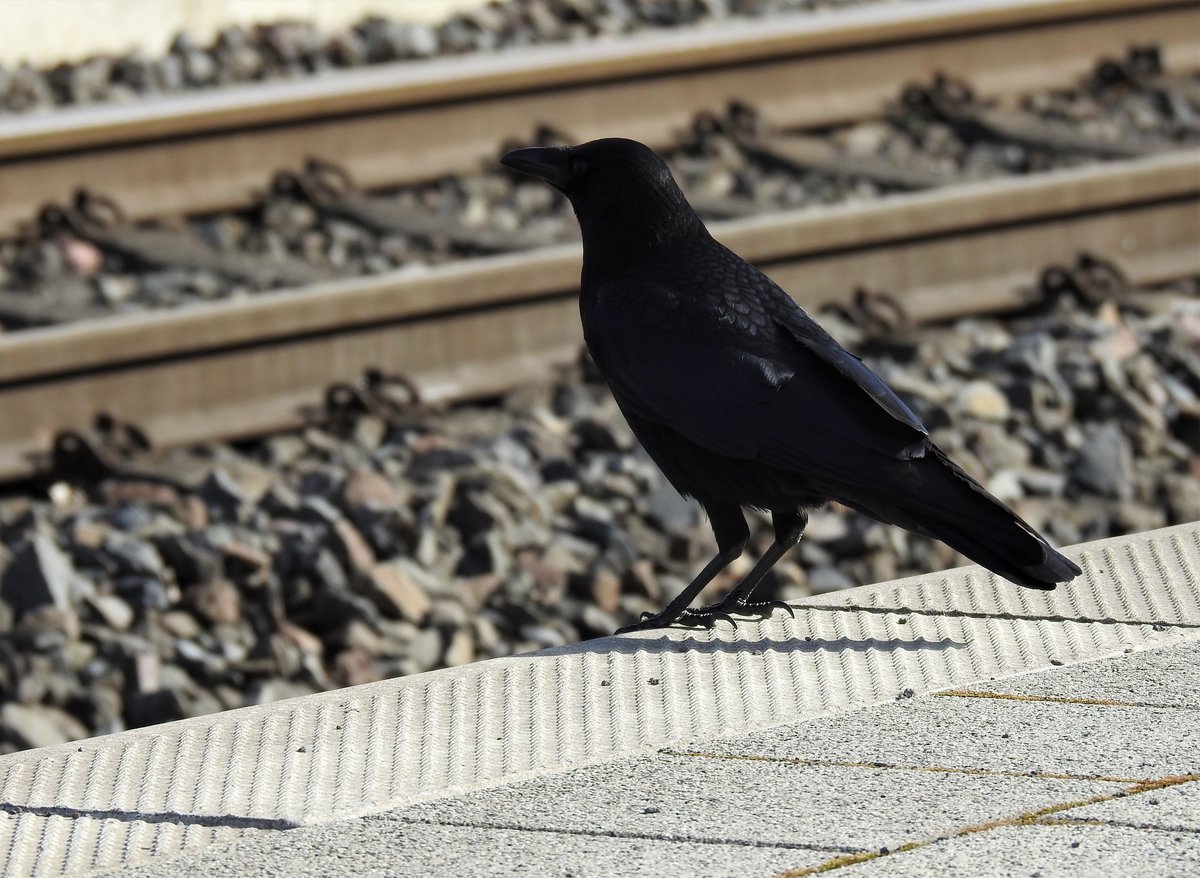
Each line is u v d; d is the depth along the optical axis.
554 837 5.93
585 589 11.03
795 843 5.79
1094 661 7.18
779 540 8.19
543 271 14.41
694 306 7.90
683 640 7.61
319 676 10.11
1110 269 16.25
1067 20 21.23
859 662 7.29
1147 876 5.46
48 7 21.97
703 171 18.55
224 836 6.04
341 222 17.31
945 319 15.75
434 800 6.24
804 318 7.93
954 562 11.61
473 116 18.38
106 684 9.96
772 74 19.73
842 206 16.81
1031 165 19.12
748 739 6.62
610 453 13.02
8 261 16.27
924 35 20.45
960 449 12.75
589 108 18.84
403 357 14.00
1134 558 8.16
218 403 13.44
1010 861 5.60
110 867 5.86
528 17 22.75
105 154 16.89
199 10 22.70
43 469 12.73
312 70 21.25
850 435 7.42
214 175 17.36
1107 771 6.21
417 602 10.73
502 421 13.62
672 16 22.88
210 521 11.88
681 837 5.87
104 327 13.09
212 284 15.87
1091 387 13.89
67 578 10.77
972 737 6.54
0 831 6.11
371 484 11.84
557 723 6.81
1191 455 13.26
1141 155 19.30
